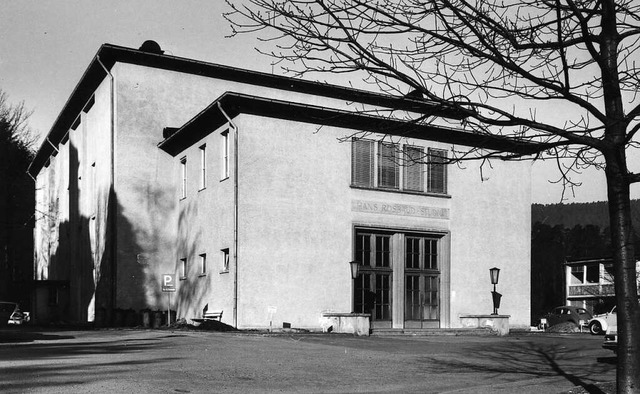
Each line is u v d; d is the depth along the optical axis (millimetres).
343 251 25234
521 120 6602
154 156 28344
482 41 6270
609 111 6793
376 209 26188
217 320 23828
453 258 27859
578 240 61656
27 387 8797
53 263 43781
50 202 44406
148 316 25891
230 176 24188
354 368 12773
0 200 45781
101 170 29938
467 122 6984
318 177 25062
